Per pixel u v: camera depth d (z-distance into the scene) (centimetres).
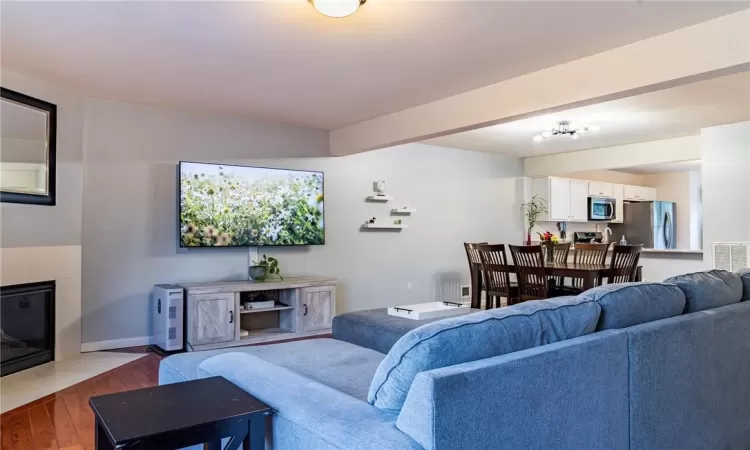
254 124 553
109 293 467
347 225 627
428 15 291
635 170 952
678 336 209
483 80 412
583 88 361
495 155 788
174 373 235
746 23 287
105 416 143
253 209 536
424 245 701
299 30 311
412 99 469
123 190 475
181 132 508
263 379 175
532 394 148
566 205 823
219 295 477
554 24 304
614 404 178
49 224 418
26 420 296
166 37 321
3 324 384
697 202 952
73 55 354
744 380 249
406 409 132
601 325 194
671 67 317
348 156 629
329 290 550
